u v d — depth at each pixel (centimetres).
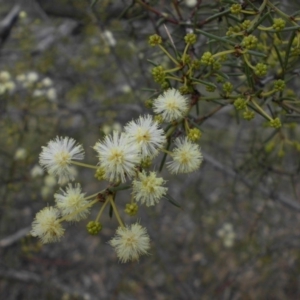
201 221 51
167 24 25
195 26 21
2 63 49
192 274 51
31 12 51
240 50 18
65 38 47
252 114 19
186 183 51
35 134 39
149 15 25
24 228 46
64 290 45
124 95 46
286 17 18
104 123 47
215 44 21
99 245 53
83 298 46
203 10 23
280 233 47
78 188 17
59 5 45
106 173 17
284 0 24
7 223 48
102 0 36
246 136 49
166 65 27
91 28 40
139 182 17
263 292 48
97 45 44
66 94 50
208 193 54
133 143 17
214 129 54
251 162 28
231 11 18
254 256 45
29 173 37
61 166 17
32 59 44
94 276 51
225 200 50
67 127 47
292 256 47
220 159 51
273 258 46
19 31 44
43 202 46
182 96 17
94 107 46
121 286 47
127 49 41
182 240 54
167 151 17
